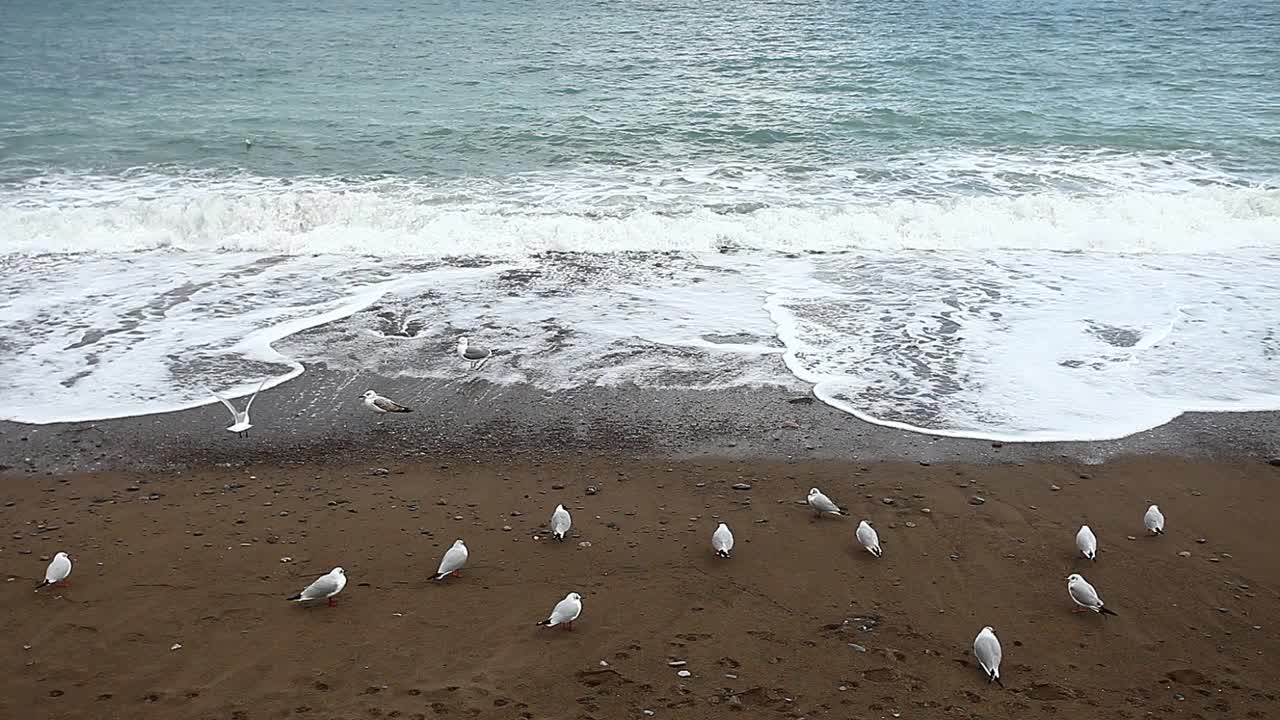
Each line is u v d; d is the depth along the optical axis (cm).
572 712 677
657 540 909
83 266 1595
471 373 1260
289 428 1126
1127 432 1119
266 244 1694
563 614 761
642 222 1728
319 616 785
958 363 1285
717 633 771
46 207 1816
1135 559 884
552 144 2294
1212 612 809
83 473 1028
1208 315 1429
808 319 1423
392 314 1434
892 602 818
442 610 796
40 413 1145
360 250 1680
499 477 1029
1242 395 1203
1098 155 2225
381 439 1106
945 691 707
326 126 2441
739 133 2391
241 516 945
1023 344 1338
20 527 921
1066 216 1802
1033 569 869
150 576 839
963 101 2727
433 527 929
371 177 2047
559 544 899
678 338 1361
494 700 688
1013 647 761
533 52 3453
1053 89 2894
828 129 2428
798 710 684
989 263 1636
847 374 1259
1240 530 934
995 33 3909
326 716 667
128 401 1179
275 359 1292
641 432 1123
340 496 986
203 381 1231
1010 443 1095
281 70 3128
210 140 2302
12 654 733
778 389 1222
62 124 2436
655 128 2431
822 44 3634
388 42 3634
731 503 977
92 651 737
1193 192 1891
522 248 1688
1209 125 2473
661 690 702
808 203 1880
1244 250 1686
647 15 4312
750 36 3809
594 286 1541
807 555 885
